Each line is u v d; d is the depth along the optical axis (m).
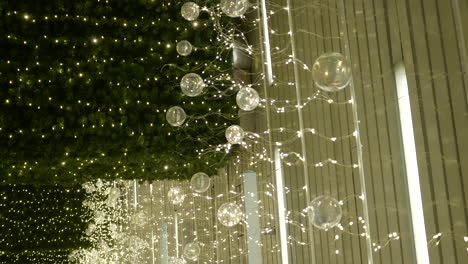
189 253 5.12
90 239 14.26
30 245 12.87
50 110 6.05
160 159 7.14
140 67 6.29
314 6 5.77
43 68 5.85
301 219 6.79
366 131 4.38
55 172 7.59
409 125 3.63
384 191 4.09
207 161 7.36
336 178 5.32
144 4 6.46
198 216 12.06
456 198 2.95
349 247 5.04
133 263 15.91
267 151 8.36
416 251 3.62
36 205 12.99
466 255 2.89
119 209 16.59
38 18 5.87
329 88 2.55
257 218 8.42
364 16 4.23
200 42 6.91
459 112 2.85
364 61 4.31
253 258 8.34
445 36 2.94
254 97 4.27
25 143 6.07
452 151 2.96
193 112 7.07
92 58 6.14
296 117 6.83
